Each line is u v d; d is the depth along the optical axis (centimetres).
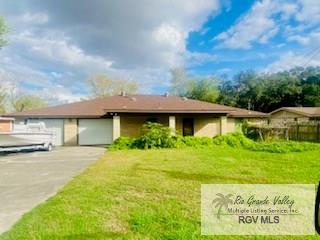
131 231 390
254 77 4350
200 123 2131
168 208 484
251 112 2331
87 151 1510
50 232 385
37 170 898
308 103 3728
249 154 1255
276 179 700
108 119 2027
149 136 1593
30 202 535
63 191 604
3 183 706
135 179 720
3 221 434
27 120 1928
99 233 383
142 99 2261
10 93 3697
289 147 1434
